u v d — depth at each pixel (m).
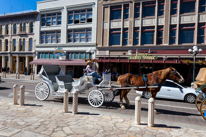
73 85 7.99
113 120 5.63
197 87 6.78
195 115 7.10
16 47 31.27
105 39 23.80
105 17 23.81
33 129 4.55
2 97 9.12
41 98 8.70
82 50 25.19
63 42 26.56
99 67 24.22
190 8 19.75
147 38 21.62
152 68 22.27
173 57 20.03
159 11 21.11
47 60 26.78
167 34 20.47
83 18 25.59
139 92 10.97
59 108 6.96
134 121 5.61
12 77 24.41
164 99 11.09
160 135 4.47
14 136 4.04
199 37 19.45
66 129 4.65
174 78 6.94
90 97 7.75
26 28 30.05
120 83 7.85
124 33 22.75
